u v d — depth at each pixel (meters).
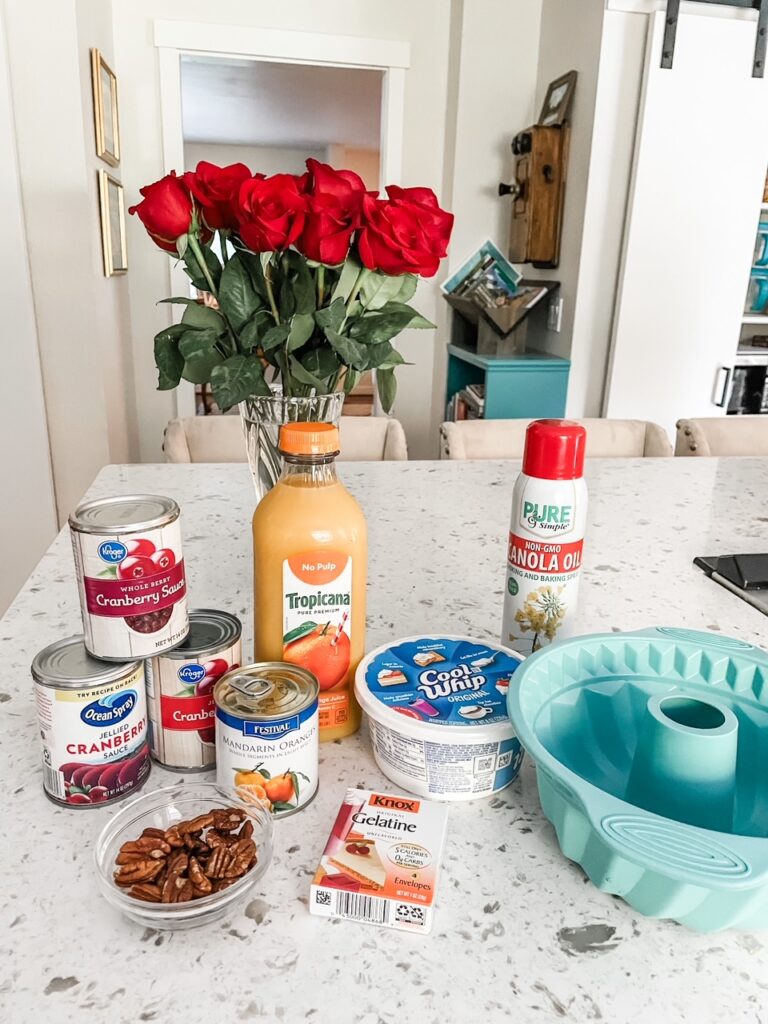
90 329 2.44
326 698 0.61
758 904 0.40
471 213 3.18
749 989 0.41
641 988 0.41
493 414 2.84
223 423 1.71
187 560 0.99
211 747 0.58
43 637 0.78
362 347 0.72
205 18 2.89
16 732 0.63
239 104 5.56
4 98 2.19
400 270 0.69
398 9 3.03
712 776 0.47
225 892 0.43
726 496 1.36
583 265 2.74
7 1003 0.39
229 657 0.57
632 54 2.54
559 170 2.84
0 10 2.14
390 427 1.75
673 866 0.38
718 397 2.92
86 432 2.53
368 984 0.41
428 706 0.56
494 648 0.65
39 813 0.53
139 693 0.54
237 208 0.65
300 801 0.53
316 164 0.69
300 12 2.95
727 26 2.53
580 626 0.82
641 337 2.79
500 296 2.94
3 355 2.38
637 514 1.25
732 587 0.94
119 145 2.91
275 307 0.74
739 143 2.65
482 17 2.96
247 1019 0.39
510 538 0.68
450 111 3.12
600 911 0.46
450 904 0.46
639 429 1.85
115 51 2.88
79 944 0.43
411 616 0.84
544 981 0.41
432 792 0.55
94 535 0.51
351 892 0.44
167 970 0.41
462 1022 0.39
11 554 2.55
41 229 2.33
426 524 1.17
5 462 2.47
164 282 3.11
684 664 0.58
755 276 3.04
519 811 0.55
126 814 0.50
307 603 0.59
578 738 0.56
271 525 0.57
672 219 2.68
